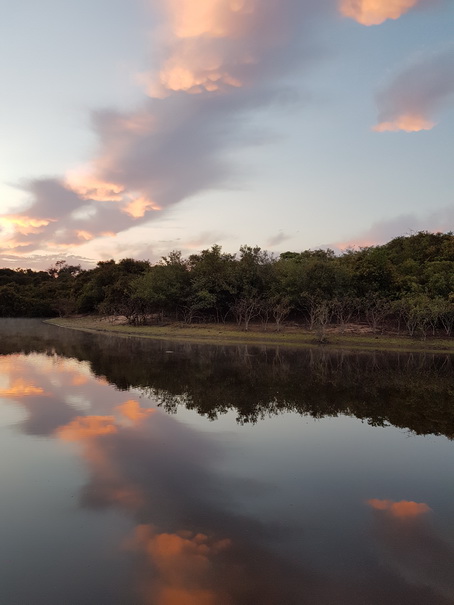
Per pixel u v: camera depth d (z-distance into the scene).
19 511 9.01
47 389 21.00
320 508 9.36
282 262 71.12
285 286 60.84
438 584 6.80
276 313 59.91
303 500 9.73
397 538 8.15
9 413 16.41
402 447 13.59
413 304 50.50
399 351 43.41
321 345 46.59
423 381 25.73
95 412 16.81
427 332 53.12
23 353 35.97
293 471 11.47
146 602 6.32
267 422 16.19
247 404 19.03
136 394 20.30
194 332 56.53
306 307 59.22
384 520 8.85
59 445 12.97
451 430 15.55
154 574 6.97
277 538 8.09
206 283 65.06
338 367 31.25
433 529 8.51
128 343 46.53
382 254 63.69
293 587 6.68
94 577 6.89
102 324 75.56
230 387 22.62
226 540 8.00
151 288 65.44
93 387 21.75
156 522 8.61
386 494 10.14
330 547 7.81
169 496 9.78
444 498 9.96
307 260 67.56
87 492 9.91
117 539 7.99
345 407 18.88
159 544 7.84
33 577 6.88
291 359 35.59
